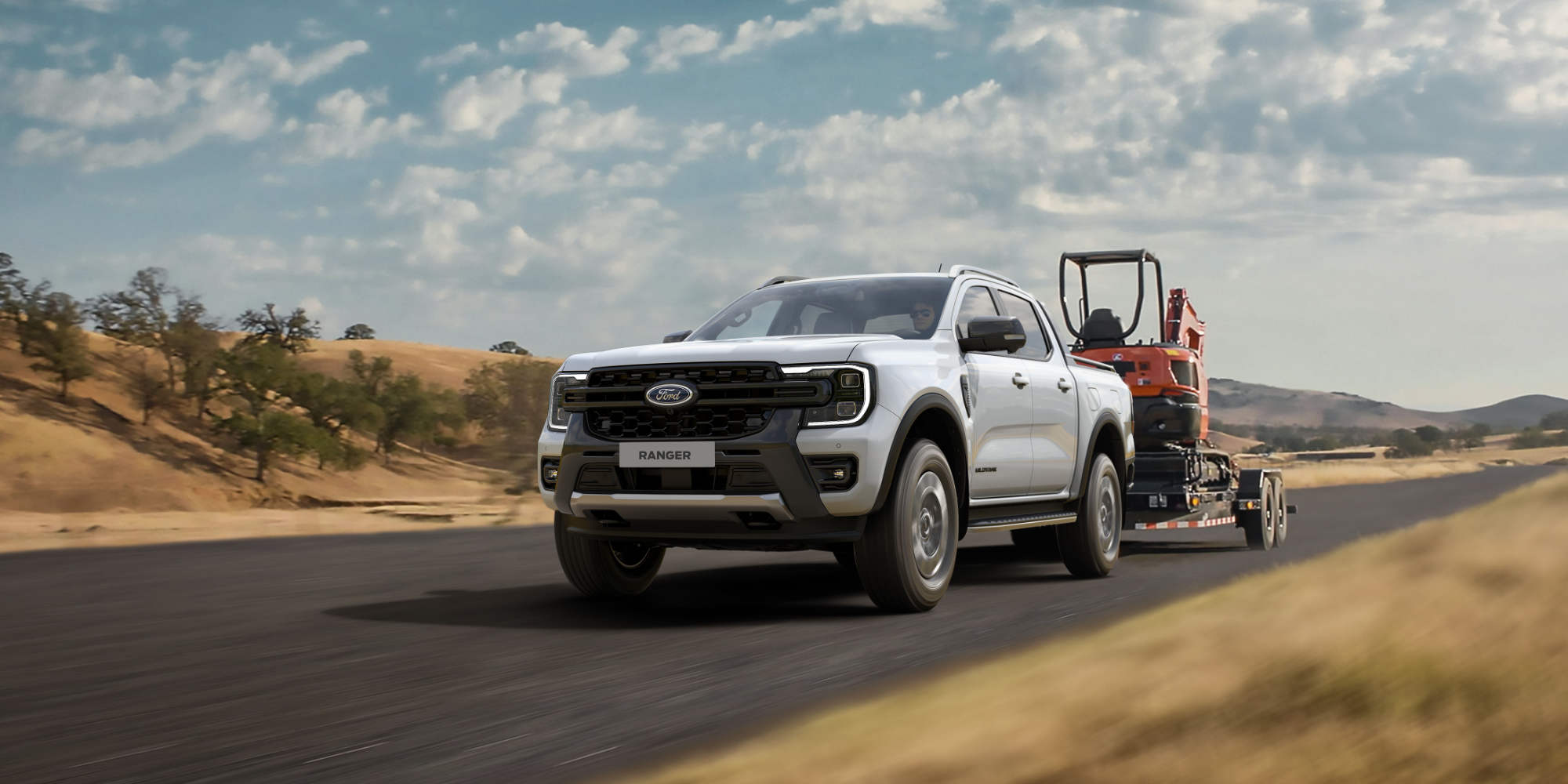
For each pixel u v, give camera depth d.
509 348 197.25
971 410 7.02
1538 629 2.85
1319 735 2.44
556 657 5.05
